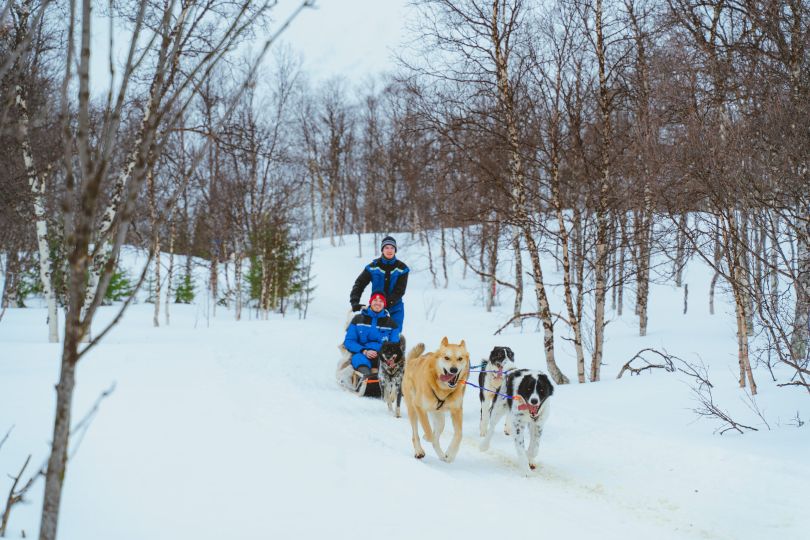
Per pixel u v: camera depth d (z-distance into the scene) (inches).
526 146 433.4
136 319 761.0
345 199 1935.3
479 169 439.5
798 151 245.4
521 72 421.1
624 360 506.6
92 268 361.7
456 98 434.6
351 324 389.7
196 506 147.9
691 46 371.2
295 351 507.5
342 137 1833.2
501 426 321.4
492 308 1005.2
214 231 989.2
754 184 249.4
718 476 214.8
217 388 294.0
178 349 417.4
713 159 265.3
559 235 432.8
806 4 304.2
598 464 243.4
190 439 201.0
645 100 380.5
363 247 1622.8
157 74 70.4
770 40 321.4
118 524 133.3
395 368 323.0
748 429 265.9
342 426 268.4
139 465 171.9
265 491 162.4
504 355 299.9
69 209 62.8
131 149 246.5
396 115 1285.7
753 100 295.0
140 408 232.7
